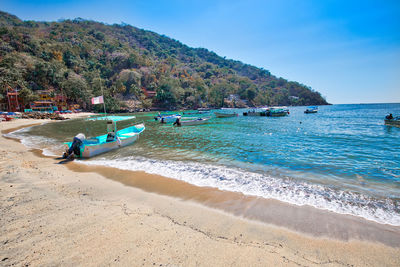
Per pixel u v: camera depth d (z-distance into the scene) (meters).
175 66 155.25
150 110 96.12
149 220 4.68
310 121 37.56
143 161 10.53
